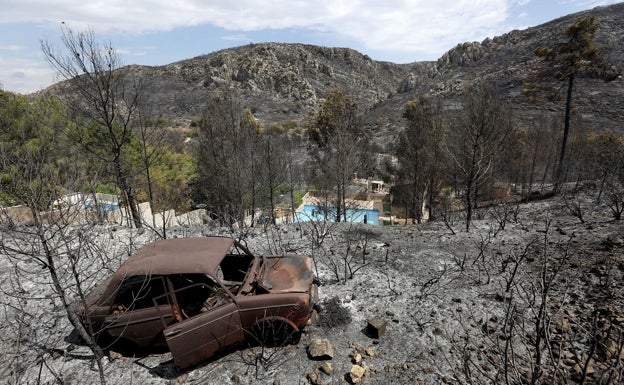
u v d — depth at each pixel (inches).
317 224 457.4
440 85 4488.2
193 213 856.9
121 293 189.9
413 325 218.5
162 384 176.9
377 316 230.1
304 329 214.8
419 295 255.3
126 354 201.3
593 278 253.3
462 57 5339.6
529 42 4798.2
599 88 2610.7
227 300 187.6
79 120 590.2
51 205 173.5
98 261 334.0
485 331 206.2
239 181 812.0
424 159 870.4
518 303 235.0
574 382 158.6
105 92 412.2
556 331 200.7
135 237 409.4
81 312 187.9
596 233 345.7
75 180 219.1
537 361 128.6
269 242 391.5
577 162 924.6
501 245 356.5
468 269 299.7
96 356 165.5
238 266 237.3
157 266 189.2
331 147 941.2
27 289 284.8
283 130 3671.3
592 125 1979.6
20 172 162.9
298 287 200.4
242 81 6122.1
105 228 426.0
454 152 657.0
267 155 898.1
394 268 309.0
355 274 296.0
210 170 909.8
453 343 198.2
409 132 931.3
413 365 181.9
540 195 903.7
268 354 194.7
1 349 211.2
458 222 479.2
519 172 1048.2
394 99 5142.7
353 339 206.2
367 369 180.7
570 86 995.3
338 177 847.1
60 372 188.9
